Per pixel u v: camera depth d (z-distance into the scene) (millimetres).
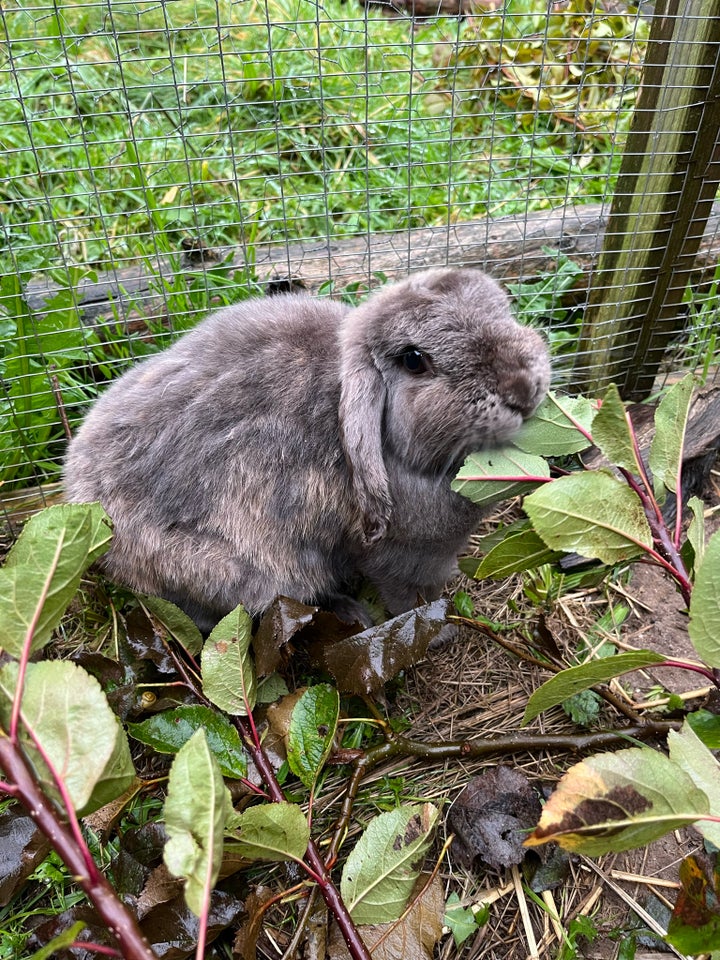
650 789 297
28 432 584
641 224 576
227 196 729
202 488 447
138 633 442
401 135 772
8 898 350
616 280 604
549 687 348
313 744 388
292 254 688
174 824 264
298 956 349
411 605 513
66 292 557
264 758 397
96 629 503
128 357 617
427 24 581
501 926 376
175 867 256
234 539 451
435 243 684
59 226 717
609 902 381
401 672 481
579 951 364
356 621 490
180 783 270
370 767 427
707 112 533
